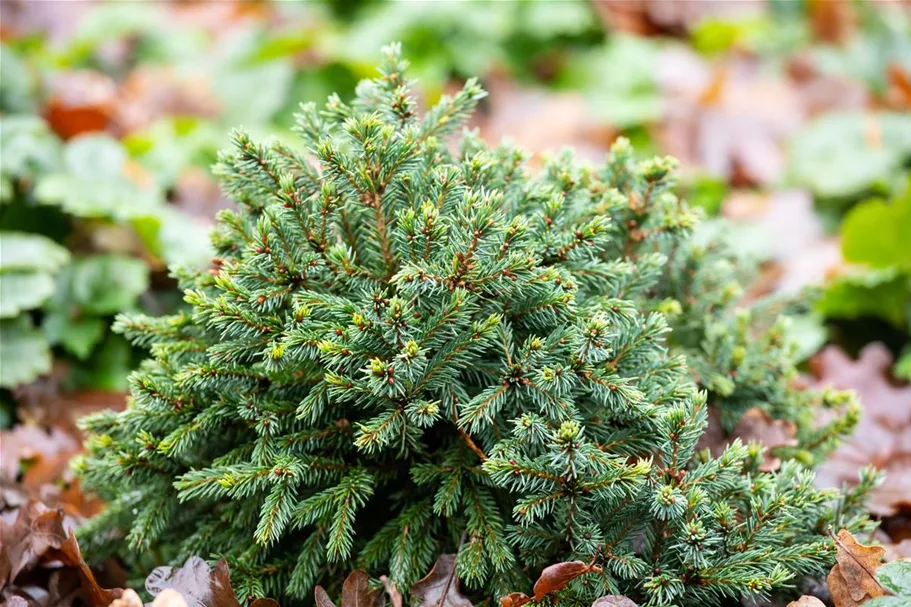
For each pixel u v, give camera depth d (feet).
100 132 8.49
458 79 10.77
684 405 5.27
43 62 9.12
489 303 5.28
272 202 5.42
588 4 11.37
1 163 6.78
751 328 5.96
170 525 5.52
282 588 5.43
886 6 11.93
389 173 5.24
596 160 9.15
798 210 8.52
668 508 5.16
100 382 6.62
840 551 5.29
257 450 5.29
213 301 5.25
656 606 5.26
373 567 5.41
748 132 9.68
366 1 11.90
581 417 5.31
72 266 6.73
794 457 5.64
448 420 5.35
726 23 11.63
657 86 10.59
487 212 5.12
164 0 12.36
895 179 8.85
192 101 9.39
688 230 5.53
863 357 6.72
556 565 5.19
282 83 9.56
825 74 10.75
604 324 5.16
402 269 5.24
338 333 5.23
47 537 5.49
